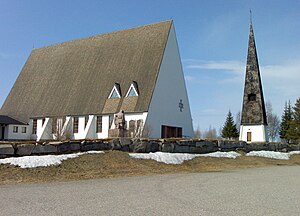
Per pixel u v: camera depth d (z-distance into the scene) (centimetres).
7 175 1214
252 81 4400
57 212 708
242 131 4388
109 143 1811
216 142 2486
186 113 4862
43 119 5034
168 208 762
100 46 5347
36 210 725
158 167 1700
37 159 1393
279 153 2905
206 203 832
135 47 4859
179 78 4750
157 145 2031
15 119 5225
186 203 826
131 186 1099
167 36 4603
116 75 4688
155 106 4200
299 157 3023
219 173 1634
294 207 805
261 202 863
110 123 4353
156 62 4412
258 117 4297
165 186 1118
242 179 1380
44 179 1216
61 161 1445
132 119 4138
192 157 2077
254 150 2856
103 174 1388
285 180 1373
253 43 4472
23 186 1067
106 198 874
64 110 4812
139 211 725
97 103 4541
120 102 4322
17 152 1459
